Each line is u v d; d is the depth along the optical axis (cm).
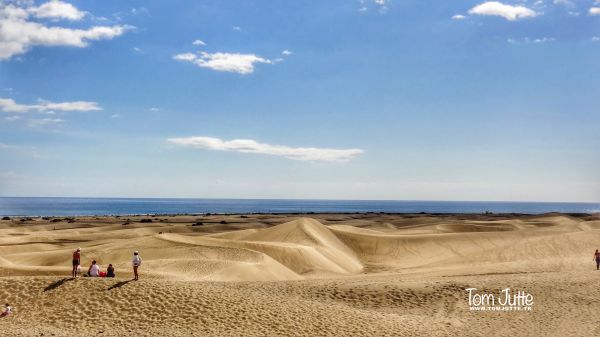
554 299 2452
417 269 4503
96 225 10600
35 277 2219
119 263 4519
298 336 1773
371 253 6531
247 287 2442
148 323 1828
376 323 1984
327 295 2439
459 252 6334
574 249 4619
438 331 1956
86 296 2028
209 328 1803
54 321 1828
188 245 5125
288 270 4422
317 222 7319
